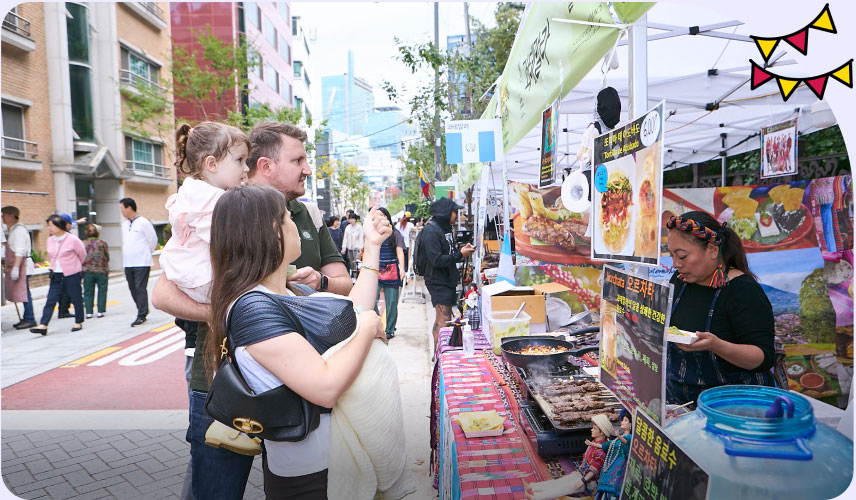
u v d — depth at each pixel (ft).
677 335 5.24
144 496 10.72
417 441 12.85
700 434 3.70
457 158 15.19
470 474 5.60
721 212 11.99
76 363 20.72
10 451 12.82
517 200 13.42
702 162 27.73
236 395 4.66
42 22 49.55
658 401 4.08
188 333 7.08
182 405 16.01
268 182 7.51
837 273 11.70
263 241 4.86
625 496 4.50
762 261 12.00
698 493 3.43
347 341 4.90
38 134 48.98
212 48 68.39
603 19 6.25
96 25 57.47
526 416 6.64
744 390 3.99
